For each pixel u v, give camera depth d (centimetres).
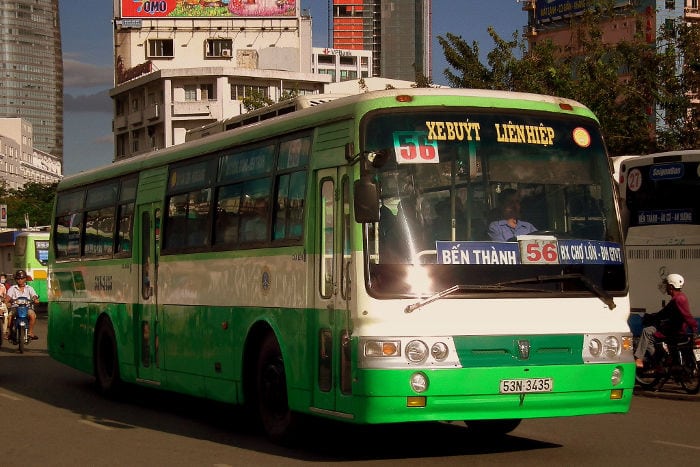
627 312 1012
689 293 1755
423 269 945
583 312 987
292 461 1007
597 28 3209
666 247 1792
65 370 2123
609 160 1044
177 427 1292
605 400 991
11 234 5028
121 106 10269
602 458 1011
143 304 1488
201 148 1340
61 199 1900
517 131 1005
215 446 1122
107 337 1639
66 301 1823
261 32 10219
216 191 1281
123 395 1611
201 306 1295
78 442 1162
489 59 3250
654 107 3052
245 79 9406
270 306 1121
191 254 1330
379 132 976
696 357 1591
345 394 967
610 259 1012
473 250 960
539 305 969
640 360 1638
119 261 1580
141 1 10275
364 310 938
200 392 1301
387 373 921
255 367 1180
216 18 10219
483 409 942
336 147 1018
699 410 1428
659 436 1170
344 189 995
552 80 3103
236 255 1206
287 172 1112
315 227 1042
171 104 9338
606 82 3045
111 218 1636
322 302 1017
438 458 1014
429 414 930
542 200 998
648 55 3025
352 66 15988
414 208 959
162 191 1445
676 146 2939
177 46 10238
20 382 1878
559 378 963
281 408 1114
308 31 10569
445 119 989
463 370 932
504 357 949
